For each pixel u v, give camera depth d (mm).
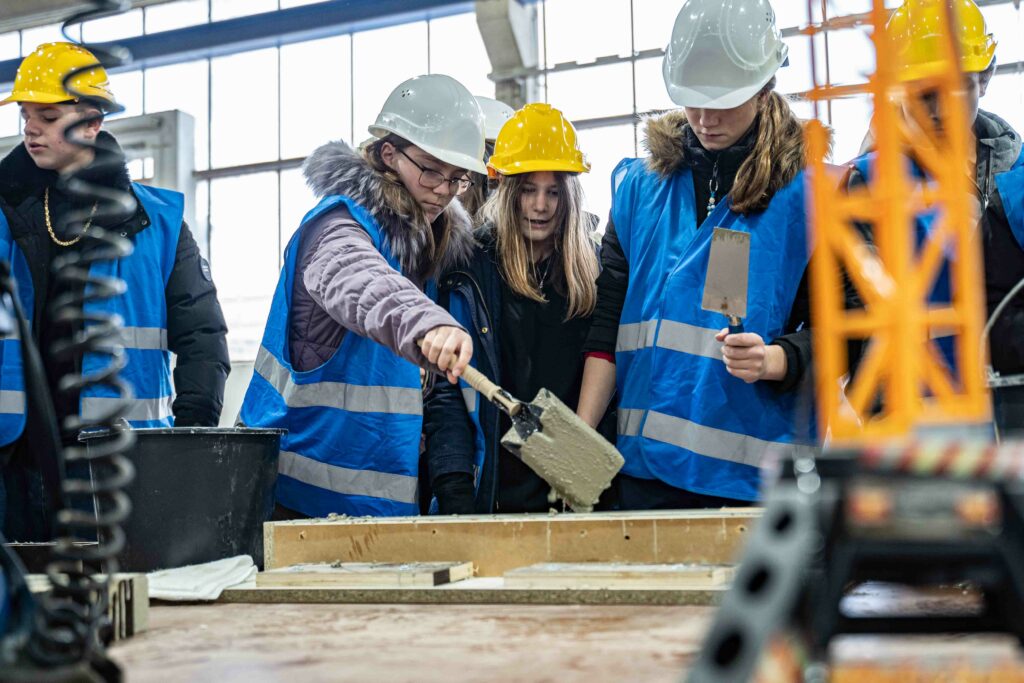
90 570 1059
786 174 2207
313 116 8484
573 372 2568
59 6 8156
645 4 7758
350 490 2398
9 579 881
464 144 2406
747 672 546
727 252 2080
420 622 1296
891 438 809
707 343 2236
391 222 2396
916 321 1053
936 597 1274
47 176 2570
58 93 2441
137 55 8469
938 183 1184
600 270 2641
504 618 1305
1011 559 642
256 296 8656
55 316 1003
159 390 2615
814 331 2148
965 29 2203
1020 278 2248
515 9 7648
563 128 2545
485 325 2564
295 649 1123
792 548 604
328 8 8000
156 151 8523
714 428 2221
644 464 2289
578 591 1415
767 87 2236
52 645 833
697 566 1468
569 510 2555
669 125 2371
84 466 2006
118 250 1028
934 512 702
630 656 1018
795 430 2189
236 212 8703
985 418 1185
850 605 1208
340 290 2184
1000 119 2414
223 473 1784
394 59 8250
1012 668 756
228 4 8555
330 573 1575
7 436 2504
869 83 1111
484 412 2559
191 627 1313
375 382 2430
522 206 2531
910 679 748
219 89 8734
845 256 1094
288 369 2393
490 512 2541
